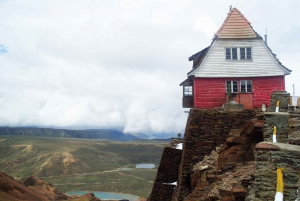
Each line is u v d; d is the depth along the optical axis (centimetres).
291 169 745
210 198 1408
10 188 3500
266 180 771
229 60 2522
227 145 1686
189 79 2702
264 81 2516
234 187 1242
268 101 2495
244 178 1295
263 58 2530
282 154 760
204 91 2495
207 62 2512
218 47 2533
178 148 2619
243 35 2547
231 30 2556
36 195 3975
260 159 791
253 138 1609
